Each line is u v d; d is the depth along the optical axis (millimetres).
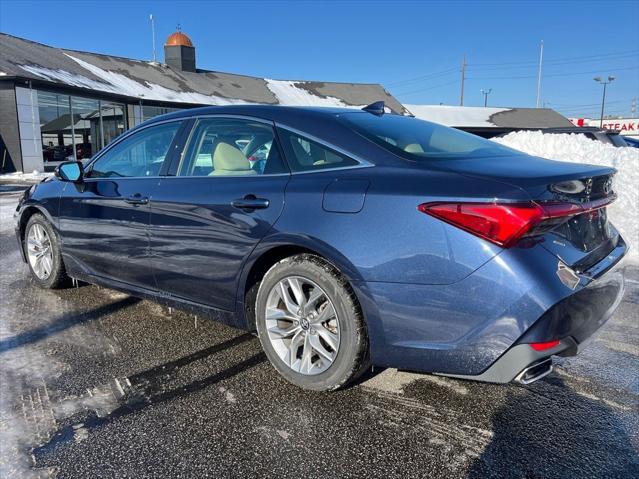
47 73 21250
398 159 2625
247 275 2957
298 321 2803
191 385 2889
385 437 2402
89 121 23422
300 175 2830
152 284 3566
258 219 2848
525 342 2178
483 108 51531
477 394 2812
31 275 4773
